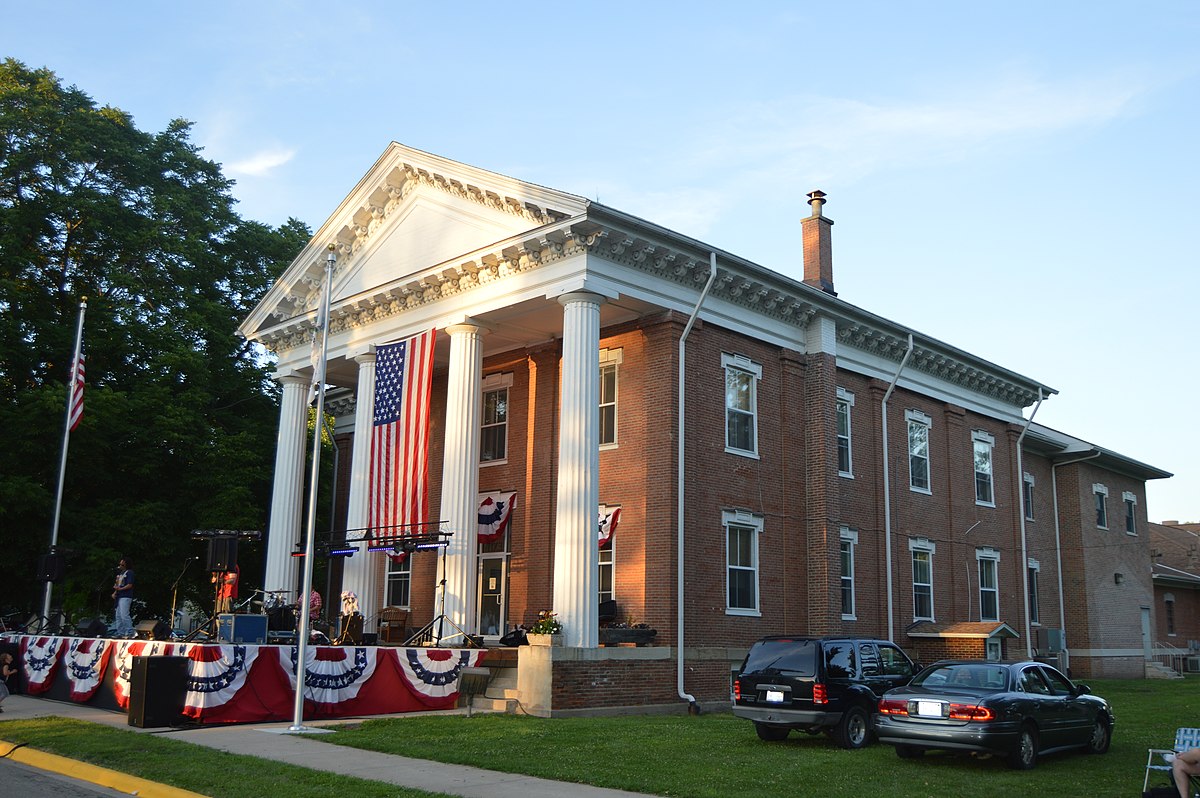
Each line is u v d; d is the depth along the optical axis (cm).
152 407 3475
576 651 2152
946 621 3353
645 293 2486
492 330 2723
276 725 1916
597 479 2309
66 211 3516
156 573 3425
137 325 3650
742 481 2670
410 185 2900
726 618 2536
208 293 4022
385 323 2908
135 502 3503
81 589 3381
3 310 3409
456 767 1434
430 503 3212
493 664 2286
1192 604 5344
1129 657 4362
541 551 2788
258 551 3825
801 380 2919
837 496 2861
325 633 2728
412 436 2581
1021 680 1571
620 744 1641
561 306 2547
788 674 1695
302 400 3278
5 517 3130
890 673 1803
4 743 1652
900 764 1495
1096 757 1625
